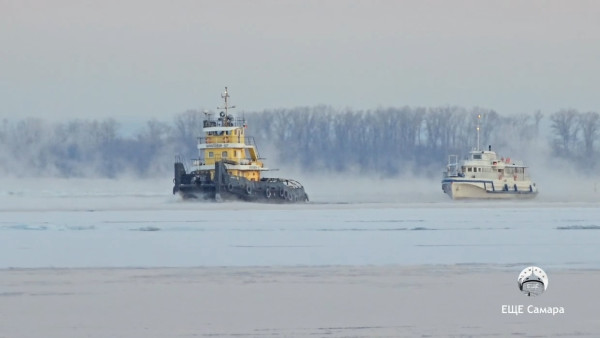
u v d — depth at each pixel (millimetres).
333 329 127750
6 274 178500
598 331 126125
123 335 124125
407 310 140375
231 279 171125
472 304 145125
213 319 134250
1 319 134250
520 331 126188
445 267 186625
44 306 144125
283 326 129500
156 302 147375
